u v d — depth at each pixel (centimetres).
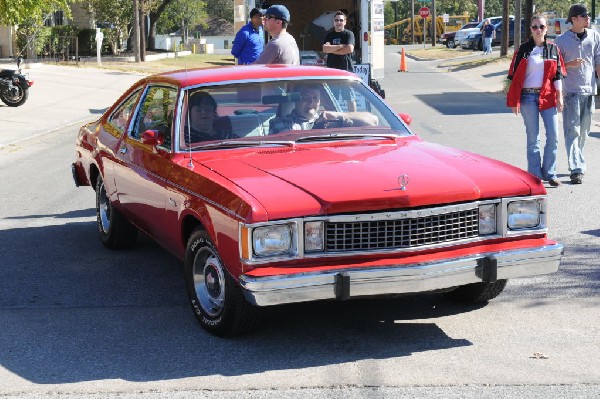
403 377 505
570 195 1026
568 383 492
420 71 3784
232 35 9456
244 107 660
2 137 1791
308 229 525
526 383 493
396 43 8450
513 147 1408
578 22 1077
